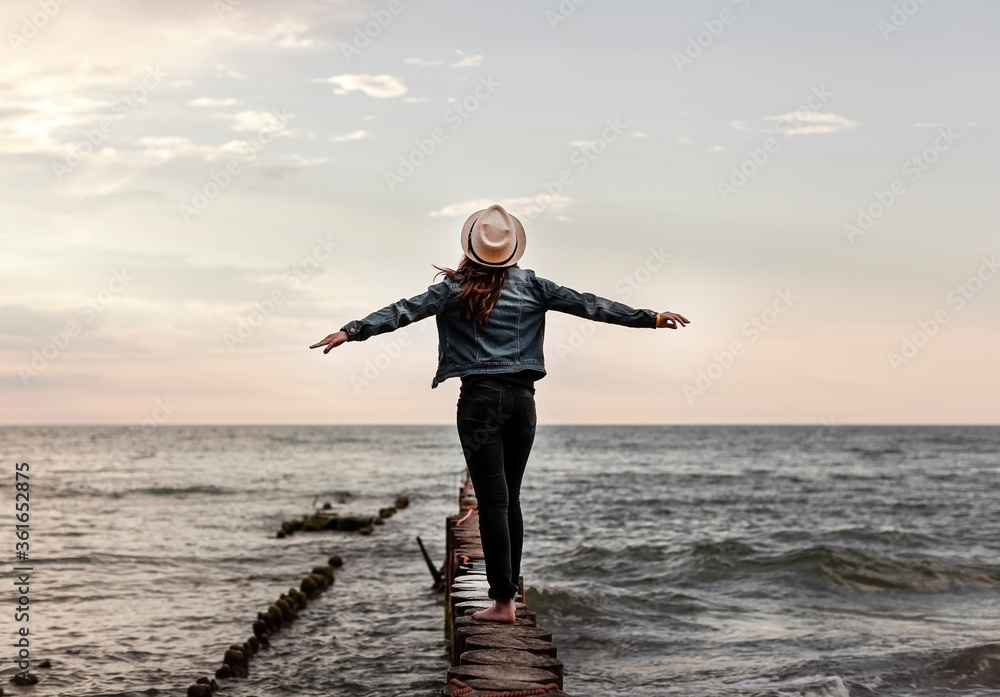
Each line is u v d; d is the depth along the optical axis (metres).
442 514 30.66
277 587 15.65
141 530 24.70
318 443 122.94
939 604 14.02
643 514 30.16
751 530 25.14
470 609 4.84
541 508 32.25
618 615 12.95
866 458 79.31
